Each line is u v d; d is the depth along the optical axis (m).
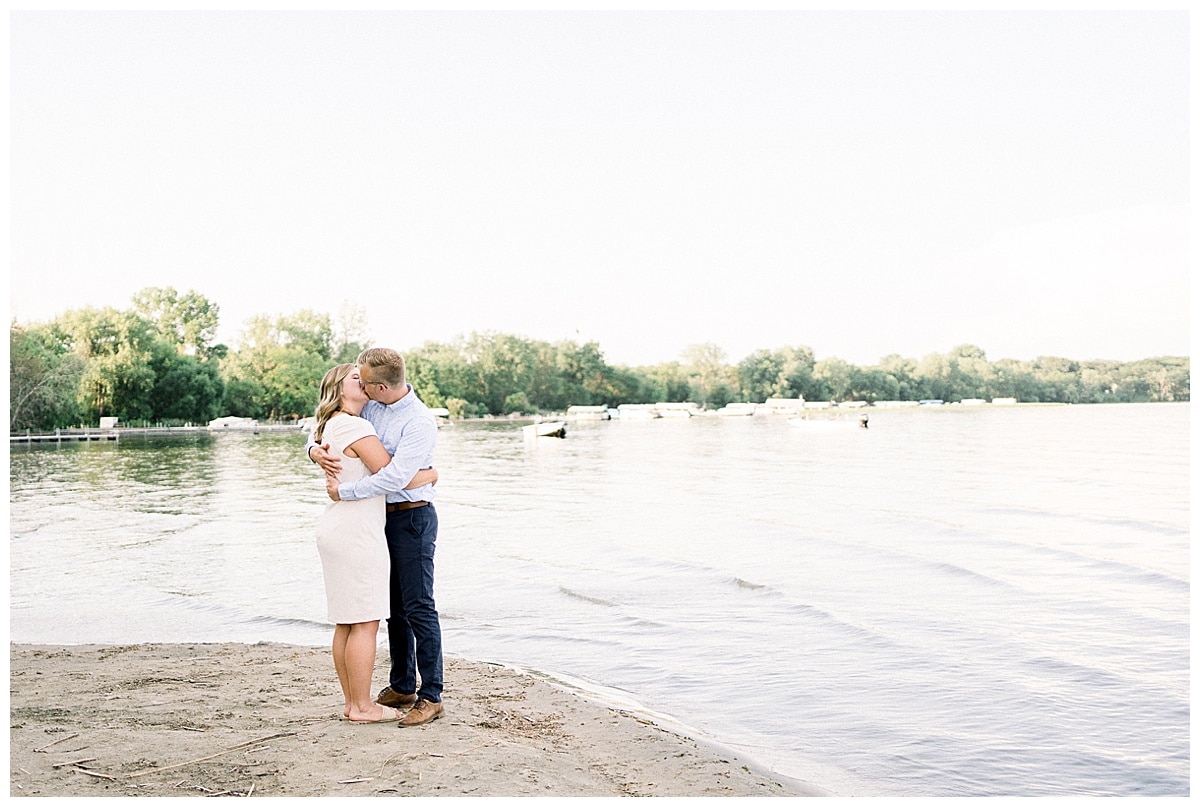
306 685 6.74
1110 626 10.17
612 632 9.95
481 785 4.60
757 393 184.38
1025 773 5.94
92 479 37.22
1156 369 172.62
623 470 42.53
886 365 190.12
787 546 17.20
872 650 9.10
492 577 13.72
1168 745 6.45
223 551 16.62
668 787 5.07
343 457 5.36
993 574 13.77
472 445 70.94
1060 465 43.44
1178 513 23.25
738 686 7.84
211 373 108.69
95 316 99.81
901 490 30.84
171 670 7.33
